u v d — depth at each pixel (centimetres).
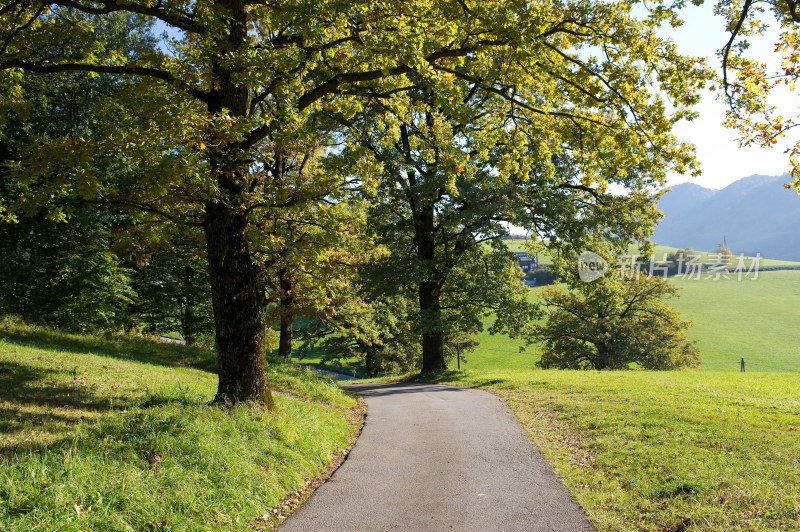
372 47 861
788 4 798
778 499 645
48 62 1040
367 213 2569
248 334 992
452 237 2738
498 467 916
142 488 563
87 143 857
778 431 987
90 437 657
